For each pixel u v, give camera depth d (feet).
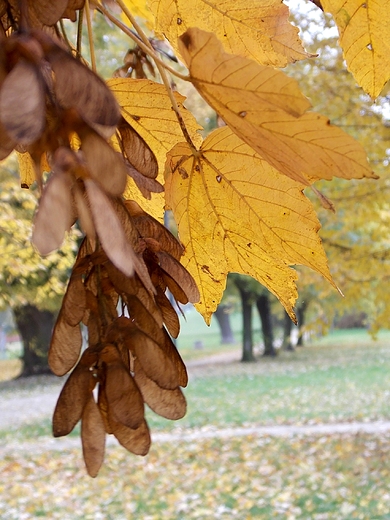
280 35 1.88
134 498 15.06
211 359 56.29
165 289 1.32
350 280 15.42
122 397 1.09
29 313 45.01
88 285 1.16
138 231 1.29
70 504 14.73
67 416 1.11
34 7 1.18
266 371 42.73
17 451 20.77
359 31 1.71
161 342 1.17
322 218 16.67
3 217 15.93
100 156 0.99
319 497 14.56
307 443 20.06
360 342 65.36
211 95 1.38
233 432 22.54
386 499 14.15
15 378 44.75
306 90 12.82
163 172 1.97
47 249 0.91
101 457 1.12
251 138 1.42
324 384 33.96
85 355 1.13
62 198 0.94
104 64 14.19
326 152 1.33
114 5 2.50
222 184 1.82
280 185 1.78
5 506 14.62
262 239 1.87
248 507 14.12
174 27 1.89
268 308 55.72
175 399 1.18
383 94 11.53
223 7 1.85
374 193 13.96
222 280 2.00
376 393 29.68
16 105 0.92
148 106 1.88
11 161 17.22
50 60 0.99
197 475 16.87
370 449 18.78
